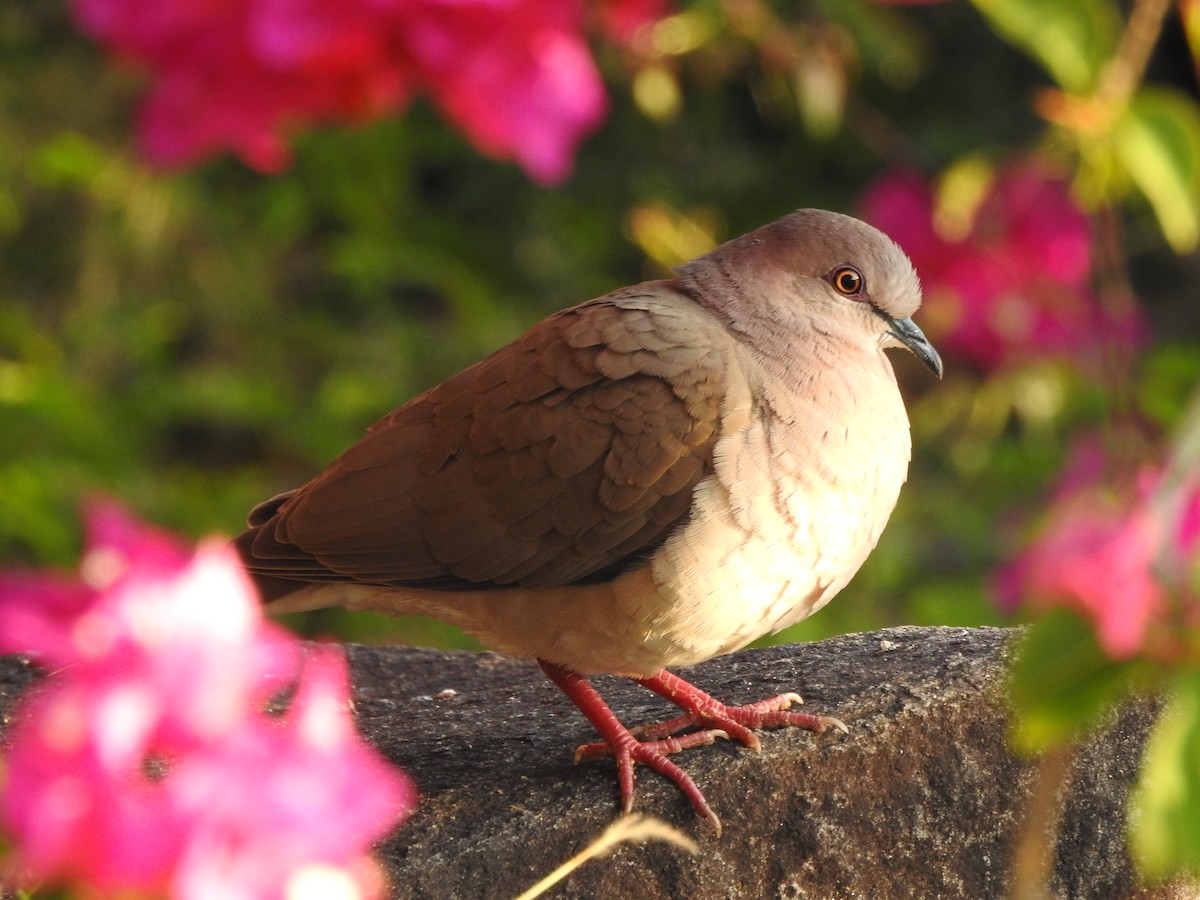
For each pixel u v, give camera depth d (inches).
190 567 147.7
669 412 280.7
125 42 196.7
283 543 301.1
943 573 574.6
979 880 279.0
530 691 348.5
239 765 149.1
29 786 144.8
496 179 671.1
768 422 281.1
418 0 194.1
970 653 307.7
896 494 298.7
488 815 273.6
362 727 326.3
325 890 153.2
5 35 624.1
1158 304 702.5
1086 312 412.8
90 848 145.6
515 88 204.4
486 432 288.7
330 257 648.4
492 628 296.4
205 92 199.8
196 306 620.1
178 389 582.2
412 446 296.7
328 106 203.5
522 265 658.2
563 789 281.0
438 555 290.8
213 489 586.2
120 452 551.8
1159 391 366.0
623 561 282.0
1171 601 152.3
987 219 400.2
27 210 616.1
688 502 279.7
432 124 656.4
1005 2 174.4
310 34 191.6
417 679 359.9
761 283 302.0
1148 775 154.7
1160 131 183.9
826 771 278.7
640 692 338.0
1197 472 149.3
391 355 613.3
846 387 290.4
